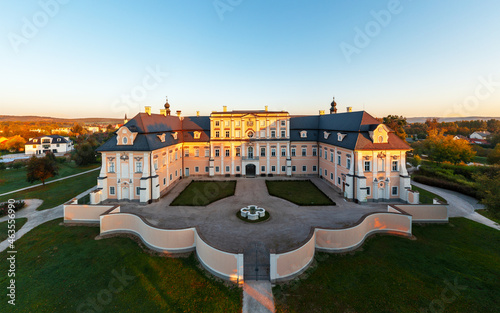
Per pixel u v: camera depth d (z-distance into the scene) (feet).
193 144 195.21
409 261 78.28
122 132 132.98
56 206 132.87
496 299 60.95
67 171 238.27
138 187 133.49
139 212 119.44
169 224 104.83
